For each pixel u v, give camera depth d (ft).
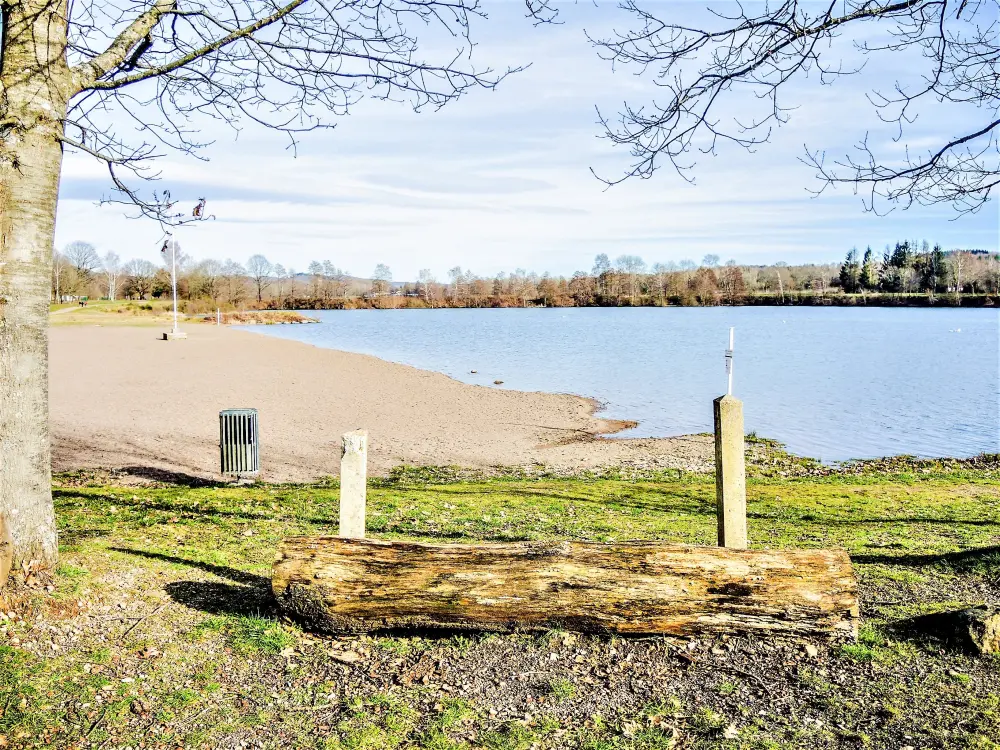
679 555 16.61
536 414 84.28
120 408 72.33
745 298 517.14
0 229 16.74
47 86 16.99
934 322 292.61
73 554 20.59
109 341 161.68
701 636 16.79
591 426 77.66
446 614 16.76
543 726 13.67
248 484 43.37
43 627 16.21
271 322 328.49
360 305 569.23
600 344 196.75
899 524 32.50
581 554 16.72
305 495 37.83
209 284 398.42
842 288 507.30
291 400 83.35
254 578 21.20
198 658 15.89
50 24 16.97
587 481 48.11
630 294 545.03
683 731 13.57
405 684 15.12
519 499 38.29
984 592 20.93
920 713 14.10
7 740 12.58
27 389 17.25
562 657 16.16
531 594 16.62
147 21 18.90
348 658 16.11
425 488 42.06
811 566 16.48
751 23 18.44
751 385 111.86
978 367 133.80
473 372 130.52
